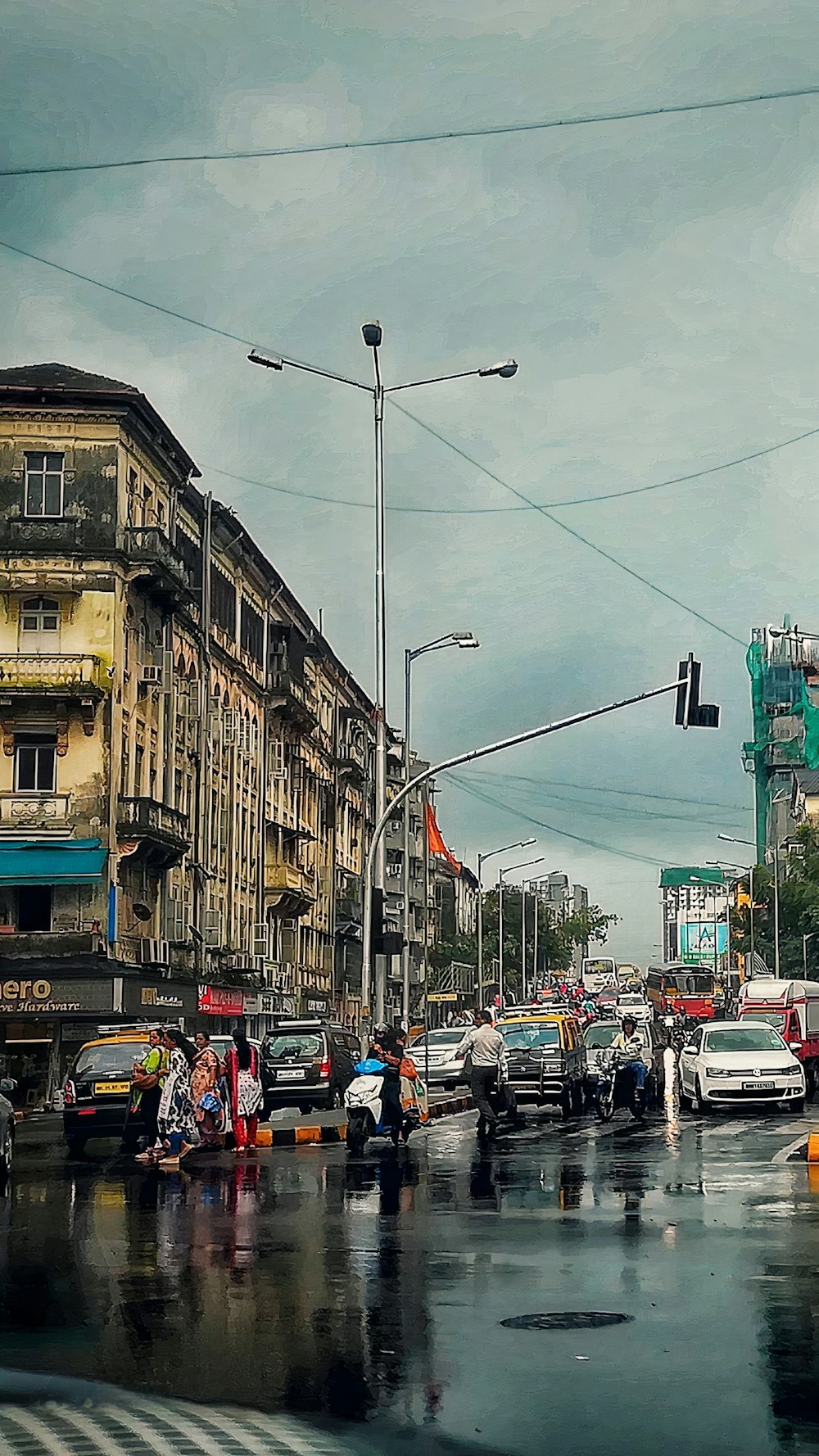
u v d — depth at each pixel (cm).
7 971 5200
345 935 9469
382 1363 886
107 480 5431
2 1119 2170
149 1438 721
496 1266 1256
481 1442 714
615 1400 793
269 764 7731
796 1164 2205
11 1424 749
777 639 15762
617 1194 1820
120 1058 3272
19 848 5234
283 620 8075
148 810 5459
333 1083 4262
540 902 17888
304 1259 1321
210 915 6488
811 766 14812
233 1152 2848
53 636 5394
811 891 11206
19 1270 1285
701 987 11006
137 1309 1072
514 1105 3134
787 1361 881
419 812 12838
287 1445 708
